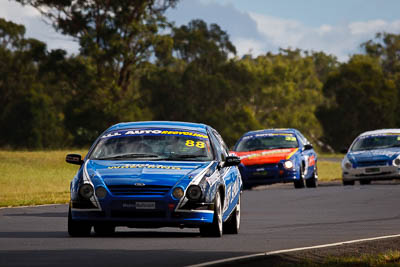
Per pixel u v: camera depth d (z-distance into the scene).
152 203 37.38
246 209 63.72
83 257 30.22
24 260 29.16
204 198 38.06
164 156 40.62
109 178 38.06
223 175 41.16
